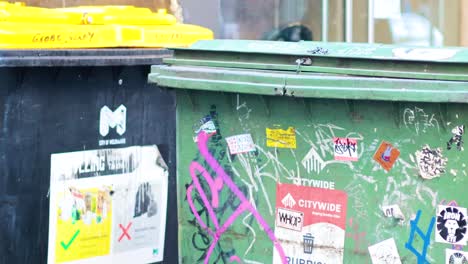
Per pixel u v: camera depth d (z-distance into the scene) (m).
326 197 4.44
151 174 5.62
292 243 4.57
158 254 5.70
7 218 5.08
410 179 4.22
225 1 9.49
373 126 4.26
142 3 8.74
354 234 4.39
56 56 5.03
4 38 4.94
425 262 4.23
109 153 5.41
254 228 4.68
